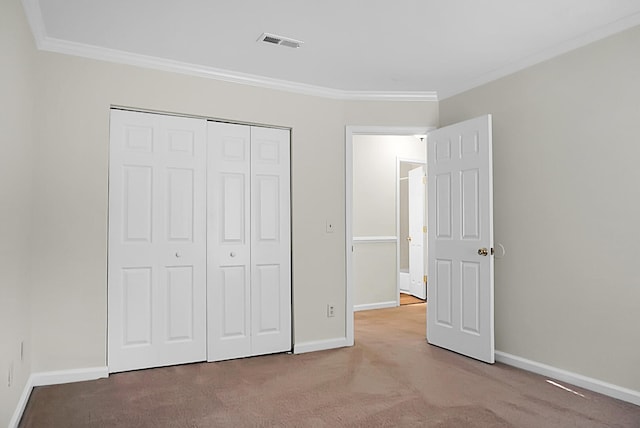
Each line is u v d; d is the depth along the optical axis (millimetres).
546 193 3275
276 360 3648
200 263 3586
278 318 3873
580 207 3051
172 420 2480
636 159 2752
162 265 3445
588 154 3008
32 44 2848
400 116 4258
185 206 3545
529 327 3383
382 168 6336
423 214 6883
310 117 4055
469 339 3693
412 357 3715
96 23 2852
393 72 3730
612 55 2877
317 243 4043
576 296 3066
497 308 3652
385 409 2641
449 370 3365
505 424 2438
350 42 3145
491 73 3707
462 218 3775
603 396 2836
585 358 3000
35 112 3027
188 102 3547
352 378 3189
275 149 3930
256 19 2803
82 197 3156
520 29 2941
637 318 2730
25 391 2730
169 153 3500
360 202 6113
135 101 3355
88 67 3215
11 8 2193
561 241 3170
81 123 3176
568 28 2926
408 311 5891
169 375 3242
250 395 2857
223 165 3707
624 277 2797
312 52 3324
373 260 6141
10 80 2213
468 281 3703
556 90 3217
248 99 3785
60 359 3057
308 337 3963
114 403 2713
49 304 3031
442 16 2762
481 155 3596
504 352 3578
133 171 3369
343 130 4203
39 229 3014
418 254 7004
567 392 2906
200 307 3576
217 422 2461
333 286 4102
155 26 2896
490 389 2965
